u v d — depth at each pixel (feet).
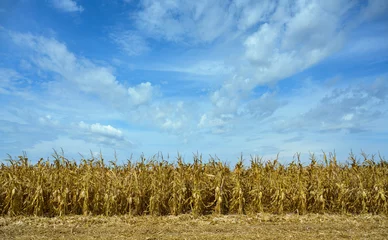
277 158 37.32
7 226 27.30
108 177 34.01
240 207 32.50
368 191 33.30
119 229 26.53
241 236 24.23
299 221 29.25
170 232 25.81
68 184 32.58
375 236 24.40
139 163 36.22
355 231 25.85
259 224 28.32
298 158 35.70
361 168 37.11
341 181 34.47
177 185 32.76
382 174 35.27
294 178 34.60
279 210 32.42
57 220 29.17
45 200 32.42
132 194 32.45
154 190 32.68
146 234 25.16
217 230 26.27
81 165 36.24
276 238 23.72
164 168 35.58
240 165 35.96
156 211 32.19
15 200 30.96
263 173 35.29
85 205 31.53
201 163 36.11
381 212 32.37
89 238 23.89
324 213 32.32
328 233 25.17
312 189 33.71
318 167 36.11
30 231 25.81
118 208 32.30
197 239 23.56
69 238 23.89
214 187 33.63
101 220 29.27
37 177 33.01
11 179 31.17
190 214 32.14
